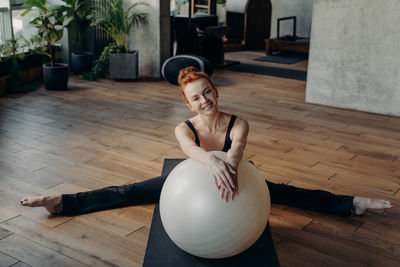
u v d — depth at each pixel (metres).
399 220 2.82
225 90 6.09
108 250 2.41
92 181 3.24
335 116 5.05
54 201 2.70
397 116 5.08
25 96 5.53
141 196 2.85
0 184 3.14
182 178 2.15
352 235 2.63
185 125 2.42
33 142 3.98
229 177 2.03
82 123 4.56
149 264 2.26
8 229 2.58
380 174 3.50
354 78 5.23
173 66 6.12
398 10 4.76
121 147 3.93
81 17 6.50
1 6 6.01
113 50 6.47
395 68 4.95
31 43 6.40
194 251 2.18
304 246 2.51
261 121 4.79
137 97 5.63
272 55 9.18
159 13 6.40
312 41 5.38
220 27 7.55
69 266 2.26
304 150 3.97
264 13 9.98
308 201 2.85
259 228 2.14
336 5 5.11
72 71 6.89
